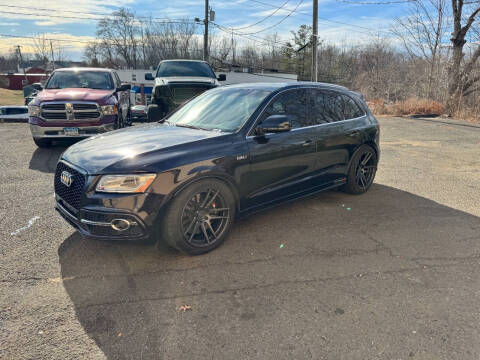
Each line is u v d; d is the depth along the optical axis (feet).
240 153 11.67
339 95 16.25
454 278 10.05
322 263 10.81
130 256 11.09
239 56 178.70
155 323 8.11
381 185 19.21
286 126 11.76
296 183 13.89
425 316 8.38
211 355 7.17
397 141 33.55
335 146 15.25
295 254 11.35
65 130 24.40
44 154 24.64
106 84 29.76
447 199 16.92
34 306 8.64
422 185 19.27
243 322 8.15
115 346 7.41
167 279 9.87
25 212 14.40
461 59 60.18
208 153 11.02
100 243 11.89
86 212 10.00
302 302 8.88
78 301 8.87
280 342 7.52
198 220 11.02
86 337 7.65
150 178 9.90
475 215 14.88
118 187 9.80
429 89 68.49
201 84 30.50
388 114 60.23
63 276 9.96
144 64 241.35
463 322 8.18
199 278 9.95
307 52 170.81
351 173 16.51
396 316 8.37
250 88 14.42
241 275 10.12
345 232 13.03
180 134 12.21
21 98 194.59
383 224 13.80
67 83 29.12
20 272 10.10
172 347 7.38
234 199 11.90
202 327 7.98
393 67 105.81
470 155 27.25
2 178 19.01
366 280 9.90
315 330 7.89
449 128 42.19
